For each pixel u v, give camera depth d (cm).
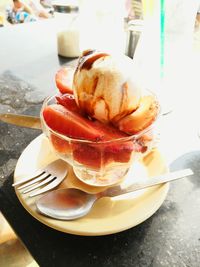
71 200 20
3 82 39
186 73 37
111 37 43
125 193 21
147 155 25
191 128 30
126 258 18
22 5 75
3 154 26
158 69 32
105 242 19
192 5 30
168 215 21
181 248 19
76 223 19
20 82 39
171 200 22
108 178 22
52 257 18
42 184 22
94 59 20
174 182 23
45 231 20
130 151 20
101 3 42
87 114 21
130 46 39
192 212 21
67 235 19
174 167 25
